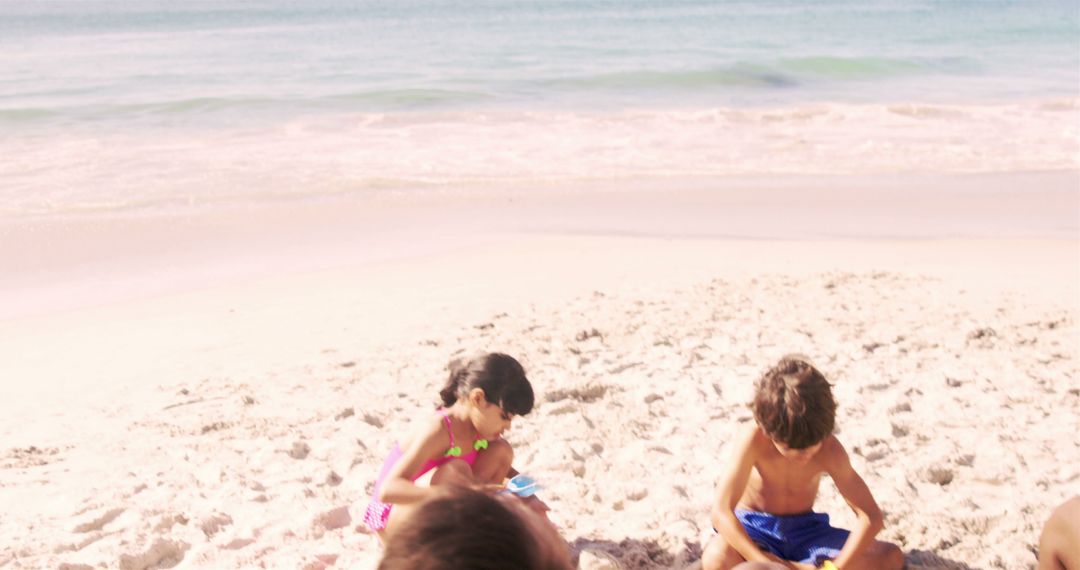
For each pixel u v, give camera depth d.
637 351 7.44
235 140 18.48
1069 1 63.16
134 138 18.59
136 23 50.34
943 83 26.42
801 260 10.84
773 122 20.67
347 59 31.19
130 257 11.32
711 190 14.83
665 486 5.22
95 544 4.66
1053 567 3.36
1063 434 5.85
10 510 5.07
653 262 10.78
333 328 8.50
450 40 37.44
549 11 57.38
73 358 7.94
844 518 4.85
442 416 4.12
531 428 5.95
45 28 47.03
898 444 5.68
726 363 7.13
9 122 19.98
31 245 11.66
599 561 4.30
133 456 5.79
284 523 4.88
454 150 17.69
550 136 19.02
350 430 6.10
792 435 3.86
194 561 4.53
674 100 23.47
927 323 8.18
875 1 65.38
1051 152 17.66
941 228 12.61
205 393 6.91
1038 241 11.84
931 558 4.46
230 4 69.88
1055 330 7.99
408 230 12.52
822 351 7.39
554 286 9.79
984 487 5.20
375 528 4.27
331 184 15.02
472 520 1.07
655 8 59.88
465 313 8.81
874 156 17.39
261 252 11.55
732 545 4.06
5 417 6.59
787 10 55.91
